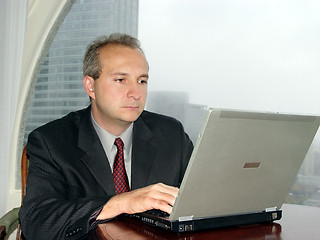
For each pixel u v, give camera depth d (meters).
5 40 2.64
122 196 1.24
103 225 1.20
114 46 1.62
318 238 1.08
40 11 2.81
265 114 1.07
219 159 1.04
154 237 1.06
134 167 1.70
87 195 1.57
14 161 2.88
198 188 1.06
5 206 2.66
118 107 1.58
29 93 2.96
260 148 1.11
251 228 1.19
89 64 1.65
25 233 1.33
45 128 1.69
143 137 1.79
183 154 1.86
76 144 1.65
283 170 1.21
